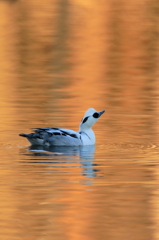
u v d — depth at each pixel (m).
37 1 60.69
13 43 39.66
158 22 47.50
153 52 36.66
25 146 14.11
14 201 9.80
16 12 54.06
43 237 8.30
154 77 28.39
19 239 8.23
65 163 12.34
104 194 10.17
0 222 8.88
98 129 16.45
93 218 9.04
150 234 8.43
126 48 38.03
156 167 12.07
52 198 9.96
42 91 24.22
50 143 13.99
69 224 8.81
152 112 19.33
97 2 58.59
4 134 15.61
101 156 13.09
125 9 54.03
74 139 14.00
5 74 29.23
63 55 35.38
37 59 34.00
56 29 45.19
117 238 8.32
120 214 9.24
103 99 22.30
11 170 11.73
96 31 44.41
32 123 17.25
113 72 30.02
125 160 12.70
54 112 19.30
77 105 20.89
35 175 11.38
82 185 10.73
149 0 58.41
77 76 28.62
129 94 23.56
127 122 17.52
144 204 9.64
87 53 36.09
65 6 56.84
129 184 10.80
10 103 21.20
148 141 14.80
